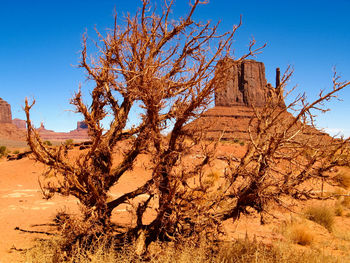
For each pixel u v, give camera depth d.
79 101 5.45
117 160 12.61
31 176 15.78
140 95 4.94
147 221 8.18
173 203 4.85
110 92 5.94
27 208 9.51
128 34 5.64
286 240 7.13
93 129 5.52
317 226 9.05
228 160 5.54
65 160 5.29
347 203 11.84
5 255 5.24
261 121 5.43
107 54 5.77
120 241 5.85
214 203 5.29
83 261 4.54
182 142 5.12
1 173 16.19
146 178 15.43
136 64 5.32
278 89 5.28
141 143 5.51
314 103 4.58
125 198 5.63
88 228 4.87
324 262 5.59
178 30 5.54
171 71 5.47
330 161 4.88
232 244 5.62
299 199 5.11
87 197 5.21
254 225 8.33
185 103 5.13
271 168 4.95
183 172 4.80
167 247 4.99
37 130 5.02
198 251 4.77
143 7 5.56
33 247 5.48
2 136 169.50
